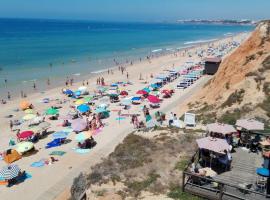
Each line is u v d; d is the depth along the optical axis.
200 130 28.92
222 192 15.89
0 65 80.88
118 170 21.39
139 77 68.62
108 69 79.50
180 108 41.53
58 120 40.28
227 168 18.59
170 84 59.84
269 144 20.97
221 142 18.94
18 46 124.81
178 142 25.64
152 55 109.88
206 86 44.25
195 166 18.67
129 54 112.44
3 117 42.12
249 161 19.44
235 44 131.38
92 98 50.06
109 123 38.03
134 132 31.00
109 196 18.14
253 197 15.79
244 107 30.64
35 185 24.17
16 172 24.53
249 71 35.19
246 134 22.44
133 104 46.44
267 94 31.09
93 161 27.72
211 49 117.50
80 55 104.94
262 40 39.06
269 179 16.73
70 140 33.44
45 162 27.84
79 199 18.30
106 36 198.00
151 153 23.78
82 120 36.94
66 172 26.02
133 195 18.09
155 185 18.81
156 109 42.97
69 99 51.09
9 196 22.83
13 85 60.91
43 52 108.50
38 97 52.53
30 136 33.06
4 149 31.73
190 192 17.08
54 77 69.12
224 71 40.28
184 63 86.88
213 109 34.31
